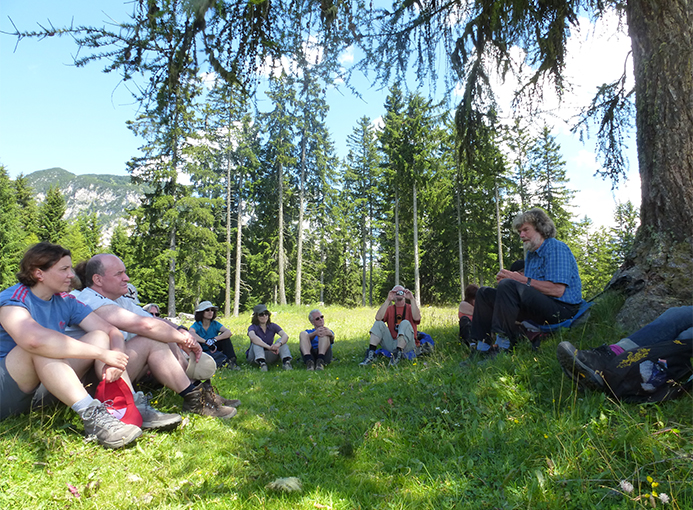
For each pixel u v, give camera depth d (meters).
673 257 3.73
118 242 46.97
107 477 2.19
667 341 2.63
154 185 24.70
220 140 27.02
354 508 1.92
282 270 31.50
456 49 5.45
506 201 33.94
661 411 2.42
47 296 2.79
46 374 2.54
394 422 2.98
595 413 2.49
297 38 3.97
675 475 1.91
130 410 2.70
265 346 6.38
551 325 3.97
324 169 34.47
